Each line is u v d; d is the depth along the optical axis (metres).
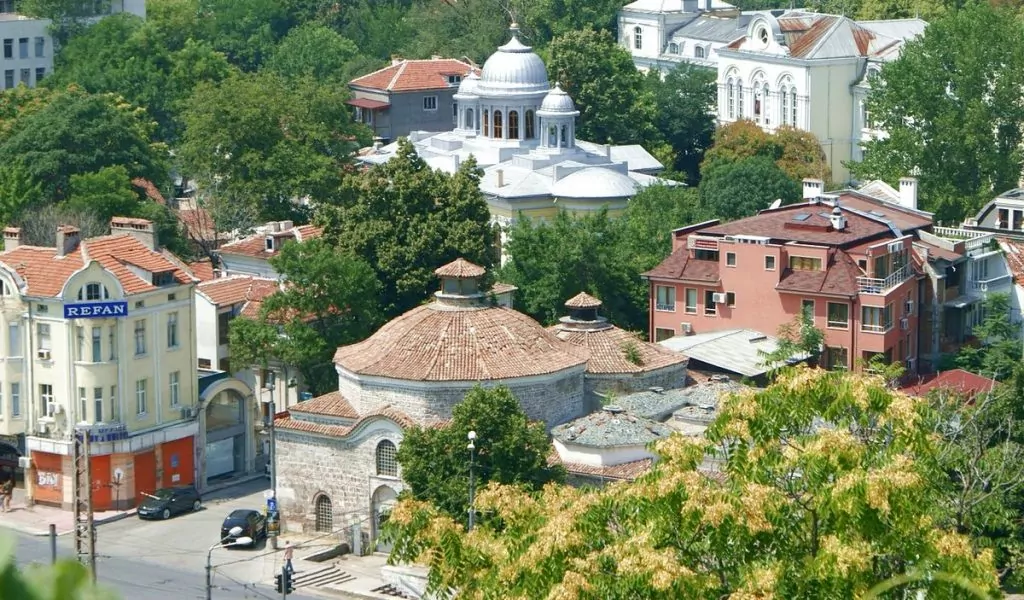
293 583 172.62
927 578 80.75
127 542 185.50
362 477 181.88
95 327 194.50
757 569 83.81
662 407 188.62
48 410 197.00
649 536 89.31
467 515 158.62
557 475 166.38
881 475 82.94
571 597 85.69
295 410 187.00
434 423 181.00
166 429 199.38
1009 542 136.62
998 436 162.25
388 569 170.00
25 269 198.12
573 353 190.75
